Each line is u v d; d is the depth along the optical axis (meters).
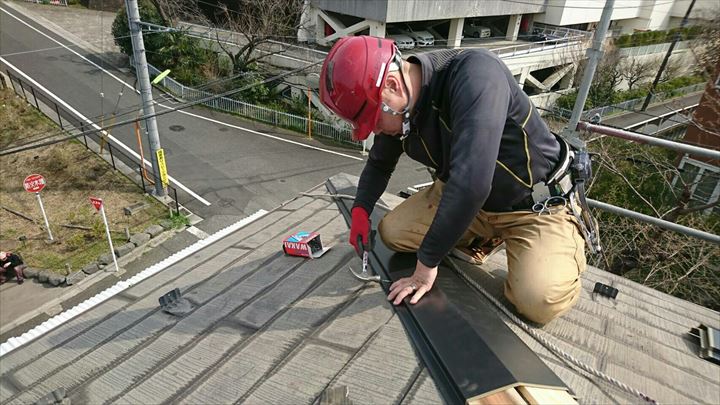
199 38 18.88
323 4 19.47
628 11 27.19
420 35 20.36
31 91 16.69
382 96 1.64
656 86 18.33
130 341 2.05
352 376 1.59
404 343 1.73
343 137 16.17
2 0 25.62
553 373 1.53
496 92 1.51
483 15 21.42
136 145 14.18
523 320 1.98
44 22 23.50
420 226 2.25
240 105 17.06
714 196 8.79
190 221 10.97
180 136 15.13
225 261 2.83
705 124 9.48
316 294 2.19
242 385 1.63
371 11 17.86
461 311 1.80
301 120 16.47
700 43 11.14
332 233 3.02
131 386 1.74
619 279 2.69
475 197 1.48
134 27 9.24
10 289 8.70
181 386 1.68
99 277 9.05
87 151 13.55
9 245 9.88
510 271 2.01
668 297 2.48
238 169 13.56
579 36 22.58
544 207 1.93
